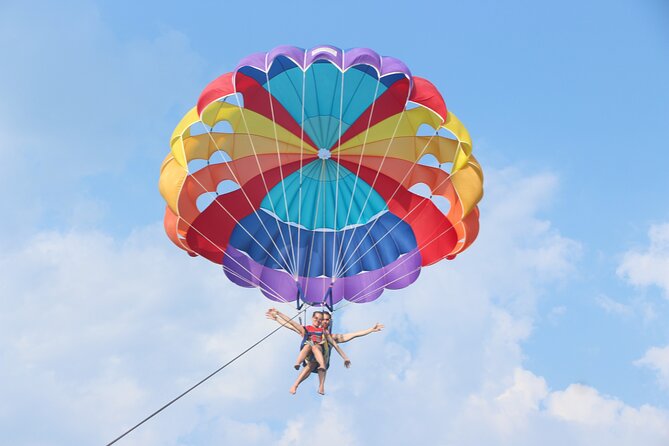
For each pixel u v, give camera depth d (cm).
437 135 1465
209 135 1454
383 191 1518
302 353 1329
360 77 1425
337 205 1549
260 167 1505
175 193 1393
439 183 1461
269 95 1452
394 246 1518
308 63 1296
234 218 1496
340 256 1545
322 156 1527
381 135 1490
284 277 1527
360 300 1520
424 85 1373
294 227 1547
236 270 1498
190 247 1462
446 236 1473
